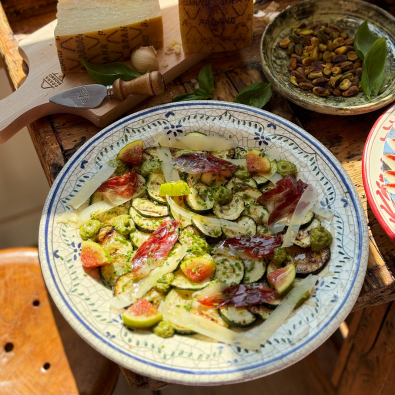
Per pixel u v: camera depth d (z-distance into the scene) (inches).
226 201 36.5
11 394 45.0
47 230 34.4
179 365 28.4
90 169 37.6
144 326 30.1
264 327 30.0
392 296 36.3
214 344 29.6
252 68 47.9
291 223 34.5
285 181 36.1
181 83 47.3
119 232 35.3
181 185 36.3
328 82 43.8
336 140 43.2
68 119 44.8
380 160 37.1
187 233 35.0
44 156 42.9
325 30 47.2
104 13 43.7
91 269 33.3
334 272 32.3
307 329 29.6
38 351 47.5
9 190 75.9
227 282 32.5
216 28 44.8
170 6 50.6
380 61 42.4
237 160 38.4
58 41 42.7
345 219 34.3
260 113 39.9
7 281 51.4
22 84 45.2
